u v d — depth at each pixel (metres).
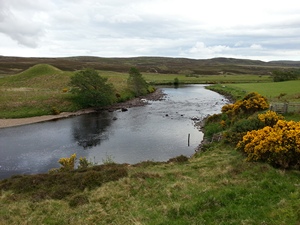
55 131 37.50
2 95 57.56
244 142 16.41
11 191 13.96
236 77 140.00
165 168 16.52
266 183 10.92
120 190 12.63
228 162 15.37
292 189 10.18
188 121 41.38
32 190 13.90
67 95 59.03
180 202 10.46
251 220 8.19
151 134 33.97
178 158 18.94
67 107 53.88
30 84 79.44
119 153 26.97
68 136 34.59
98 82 59.31
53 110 50.38
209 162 16.36
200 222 8.62
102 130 37.19
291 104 26.48
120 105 60.03
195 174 14.25
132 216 9.81
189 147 27.83
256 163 13.75
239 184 11.54
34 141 32.66
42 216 10.73
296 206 8.50
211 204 9.74
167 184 12.84
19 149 29.58
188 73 170.38
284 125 15.46
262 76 148.12
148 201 11.16
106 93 59.44
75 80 58.12
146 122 41.50
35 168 24.05
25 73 90.62
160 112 50.41
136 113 50.03
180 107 56.12
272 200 9.55
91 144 30.66
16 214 11.16
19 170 23.61
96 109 55.75
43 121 44.66
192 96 75.44
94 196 12.22
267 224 7.88
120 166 17.55
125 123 41.28
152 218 9.50
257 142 14.58
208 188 11.52
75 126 40.44
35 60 178.25
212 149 20.75
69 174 15.30
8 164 25.12
